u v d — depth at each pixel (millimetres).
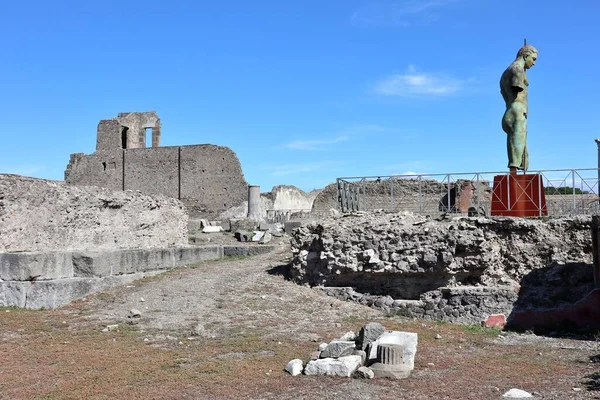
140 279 17266
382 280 15070
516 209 15930
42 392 7820
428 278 14562
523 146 16531
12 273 14359
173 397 7594
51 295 14258
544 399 7539
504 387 8133
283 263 18734
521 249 14406
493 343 11438
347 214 17219
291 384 8188
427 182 27406
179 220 21484
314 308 13969
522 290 13883
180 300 14555
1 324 12539
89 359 9617
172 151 48188
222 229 28891
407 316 14086
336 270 15367
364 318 13406
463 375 8789
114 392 7777
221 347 10453
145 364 9227
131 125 51812
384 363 8781
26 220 15094
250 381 8305
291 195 48375
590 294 12852
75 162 51656
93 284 15492
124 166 49781
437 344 11094
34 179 15672
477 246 14055
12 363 9445
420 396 7668
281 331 11844
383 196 27609
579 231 14203
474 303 13641
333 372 8641
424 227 14844
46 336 11570
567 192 18719
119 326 12344
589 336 12242
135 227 18656
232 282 16344
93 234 16938
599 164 15641
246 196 45719
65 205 16109
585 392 7824
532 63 17047
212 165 46844
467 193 25031
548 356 10227
